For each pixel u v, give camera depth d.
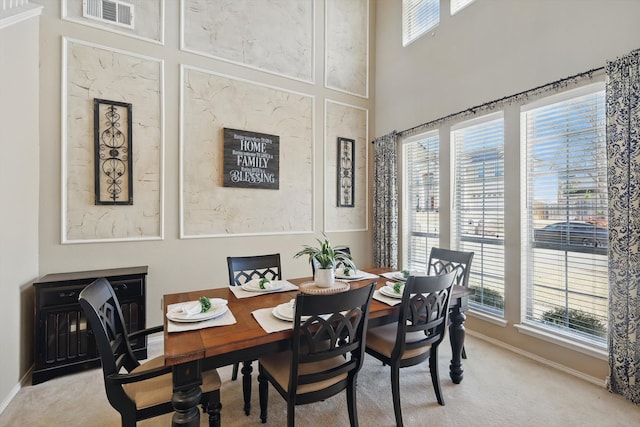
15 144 2.19
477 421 1.88
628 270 2.04
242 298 2.02
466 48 3.24
